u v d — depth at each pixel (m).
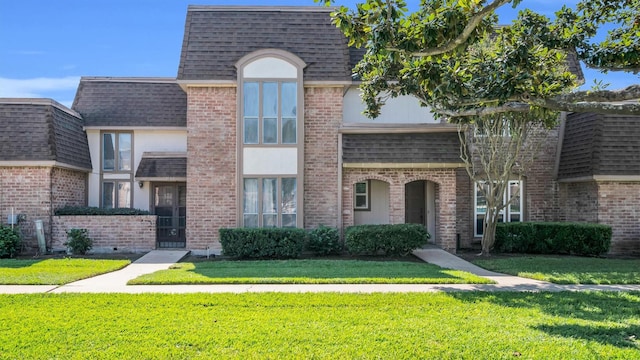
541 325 7.05
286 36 17.38
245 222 16.38
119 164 19.20
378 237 15.02
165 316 7.52
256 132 16.47
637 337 6.55
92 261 13.81
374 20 7.76
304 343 6.22
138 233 16.59
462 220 17.73
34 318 7.37
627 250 16.20
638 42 9.76
